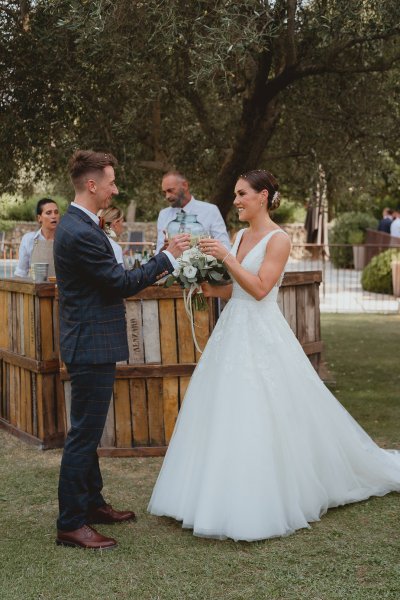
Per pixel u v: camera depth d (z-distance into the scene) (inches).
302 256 979.3
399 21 201.6
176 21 197.2
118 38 207.5
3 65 248.8
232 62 243.6
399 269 579.2
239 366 135.7
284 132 316.8
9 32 243.3
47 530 138.2
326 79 285.9
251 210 143.1
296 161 323.3
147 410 187.2
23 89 252.2
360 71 250.8
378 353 335.3
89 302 125.0
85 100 255.1
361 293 611.5
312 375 145.9
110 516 141.0
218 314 193.0
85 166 124.5
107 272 122.0
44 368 191.6
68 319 126.6
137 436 187.3
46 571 119.8
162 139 308.3
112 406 186.7
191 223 205.5
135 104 255.1
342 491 145.9
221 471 131.6
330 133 300.5
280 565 120.5
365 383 268.4
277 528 130.6
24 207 979.3
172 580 115.9
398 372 289.3
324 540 130.6
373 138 291.3
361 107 285.4
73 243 121.7
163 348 185.5
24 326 199.5
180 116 307.0
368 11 214.5
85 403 126.6
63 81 246.4
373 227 814.5
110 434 187.6
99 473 141.2
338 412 150.3
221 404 134.6
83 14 190.9
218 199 279.3
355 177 302.8
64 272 124.7
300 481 137.6
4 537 135.0
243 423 132.5
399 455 171.8
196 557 124.6
